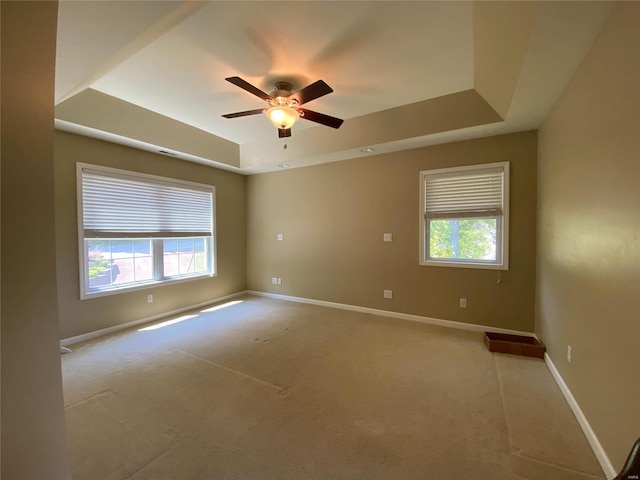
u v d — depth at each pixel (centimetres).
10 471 91
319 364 266
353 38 204
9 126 89
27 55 94
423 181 375
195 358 279
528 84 210
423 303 384
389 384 231
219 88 278
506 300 334
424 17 182
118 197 358
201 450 162
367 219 422
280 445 166
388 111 335
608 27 144
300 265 493
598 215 161
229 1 167
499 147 328
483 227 351
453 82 269
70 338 316
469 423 184
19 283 93
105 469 148
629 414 128
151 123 345
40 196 99
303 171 481
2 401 89
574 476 144
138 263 392
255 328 363
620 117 137
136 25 150
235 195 533
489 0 159
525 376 242
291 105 249
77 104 284
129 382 234
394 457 157
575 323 195
